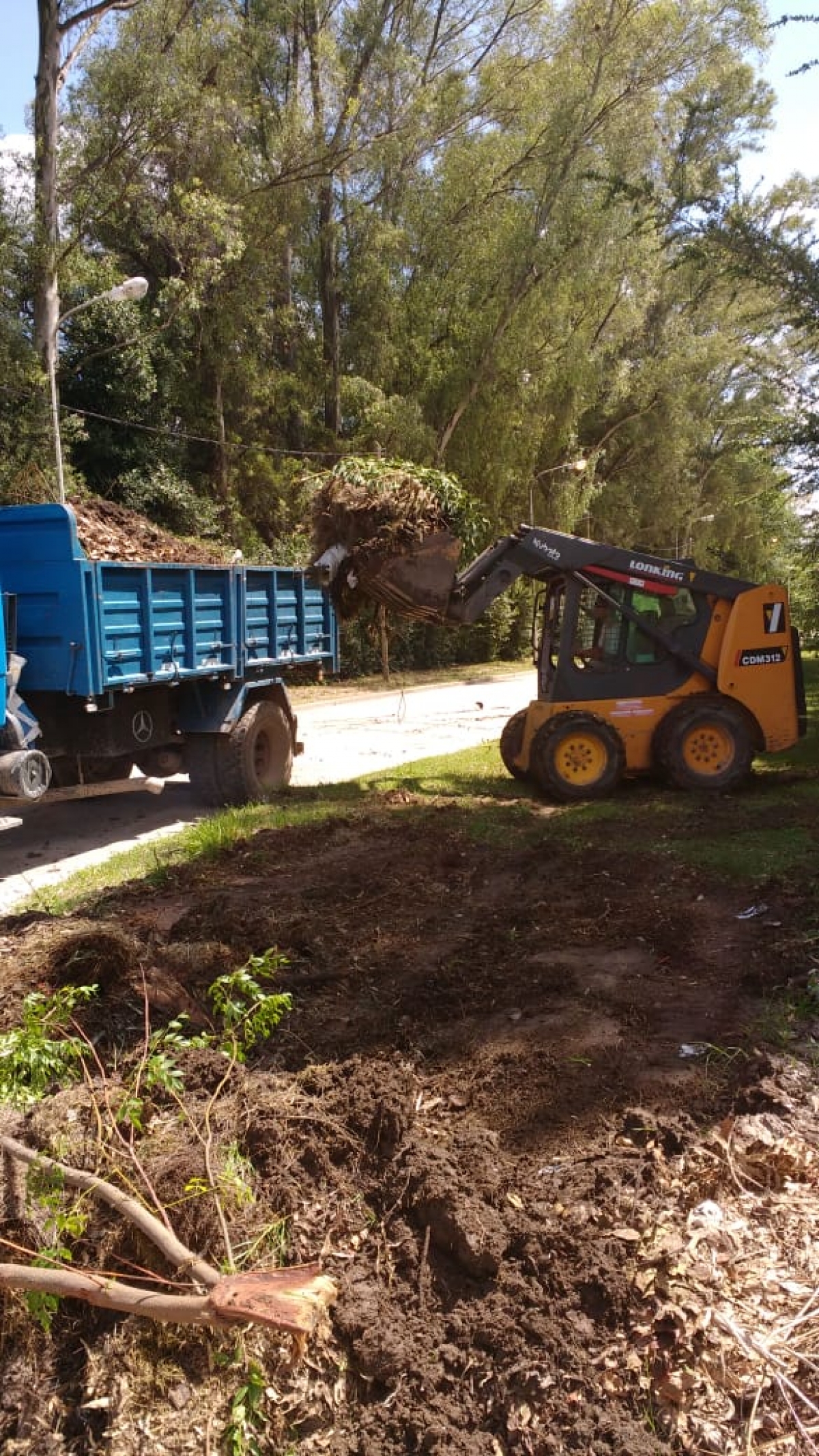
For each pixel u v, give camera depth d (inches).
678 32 1055.0
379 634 425.7
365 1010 185.9
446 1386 109.7
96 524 390.6
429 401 1159.6
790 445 382.3
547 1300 114.5
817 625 665.0
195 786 418.0
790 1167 132.5
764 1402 101.3
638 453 1531.7
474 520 384.8
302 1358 103.8
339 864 289.9
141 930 229.9
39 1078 142.8
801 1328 108.1
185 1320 100.7
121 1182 132.4
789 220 339.6
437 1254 124.9
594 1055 164.4
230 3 1026.7
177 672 374.6
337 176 1074.7
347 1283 121.3
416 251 1156.5
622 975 198.5
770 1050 164.7
